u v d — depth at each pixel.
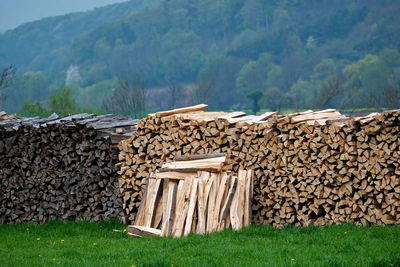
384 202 13.02
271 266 9.77
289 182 14.02
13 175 17.94
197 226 13.02
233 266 9.95
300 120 13.79
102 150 16.36
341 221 13.48
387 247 10.85
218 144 14.55
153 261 10.40
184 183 13.52
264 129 14.09
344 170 13.26
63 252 12.20
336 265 9.78
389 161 12.78
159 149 15.16
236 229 12.94
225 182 13.55
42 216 17.53
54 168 17.20
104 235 14.62
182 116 14.80
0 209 18.16
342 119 13.63
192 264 10.23
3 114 19.80
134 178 15.43
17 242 14.12
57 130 16.91
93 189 16.59
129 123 16.72
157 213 13.73
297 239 12.07
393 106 56.62
